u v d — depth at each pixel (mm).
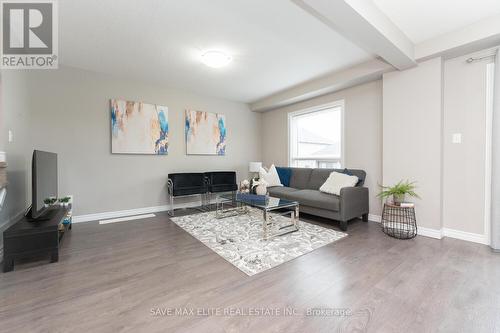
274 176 4832
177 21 2357
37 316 1407
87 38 2682
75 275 1921
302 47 2900
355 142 3930
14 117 2584
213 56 2953
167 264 2127
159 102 4379
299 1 2055
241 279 1854
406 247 2518
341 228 3131
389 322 1349
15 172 2600
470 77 2697
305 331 1283
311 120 4918
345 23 2035
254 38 2691
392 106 3205
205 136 4984
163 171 4449
